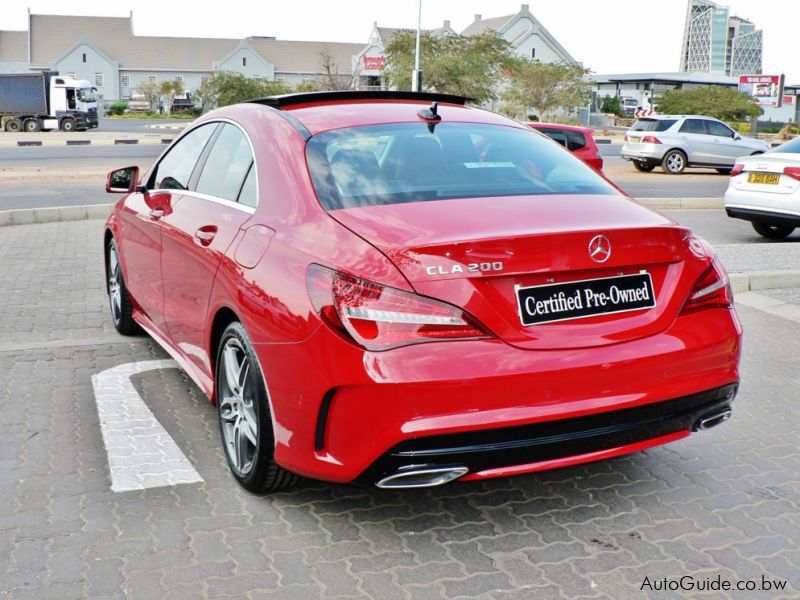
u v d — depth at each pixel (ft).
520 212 10.11
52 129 161.68
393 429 8.86
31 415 14.38
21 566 9.50
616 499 11.36
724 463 12.65
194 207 13.44
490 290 9.18
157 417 14.35
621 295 9.82
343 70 326.85
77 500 11.19
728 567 9.63
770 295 24.14
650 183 68.44
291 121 12.17
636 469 12.39
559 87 167.63
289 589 9.09
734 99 192.03
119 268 18.69
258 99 13.79
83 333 20.01
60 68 307.37
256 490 11.19
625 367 9.49
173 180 15.20
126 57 316.19
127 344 18.95
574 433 9.39
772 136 187.62
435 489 11.60
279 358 9.86
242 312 10.66
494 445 9.07
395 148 11.59
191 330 13.34
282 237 10.50
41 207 45.34
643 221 10.34
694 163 79.71
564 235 9.32
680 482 11.94
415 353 8.86
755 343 19.44
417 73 102.94
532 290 9.36
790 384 16.49
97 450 12.90
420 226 9.62
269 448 10.51
